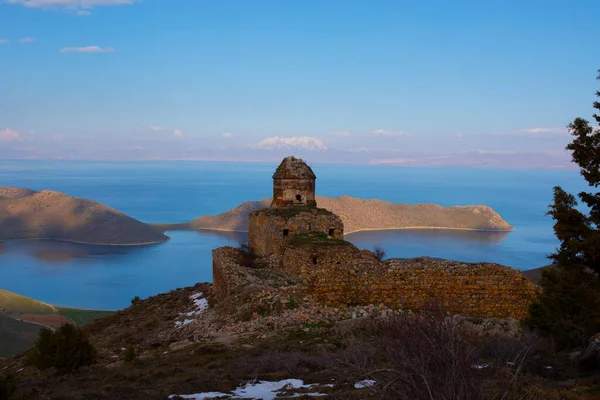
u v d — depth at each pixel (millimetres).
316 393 14141
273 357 17438
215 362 17828
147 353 22750
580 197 22594
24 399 15422
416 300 25312
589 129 22344
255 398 14117
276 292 25688
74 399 14594
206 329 24922
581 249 20891
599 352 15195
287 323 22531
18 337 57969
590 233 21312
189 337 24578
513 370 14617
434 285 25484
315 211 44125
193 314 31938
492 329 21703
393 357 11469
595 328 18672
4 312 70750
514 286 25297
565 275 20734
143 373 17312
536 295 25016
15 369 25906
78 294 107062
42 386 17188
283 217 42844
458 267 25891
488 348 16344
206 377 15844
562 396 12578
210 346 20078
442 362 10445
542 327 20375
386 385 10773
